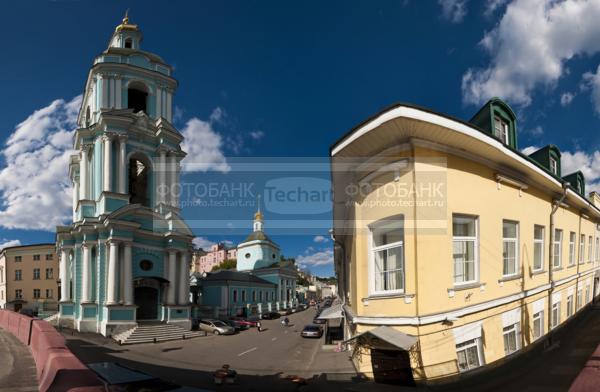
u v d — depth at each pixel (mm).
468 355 7820
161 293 29234
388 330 7449
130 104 32344
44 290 57312
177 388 6156
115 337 23625
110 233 26203
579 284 15375
